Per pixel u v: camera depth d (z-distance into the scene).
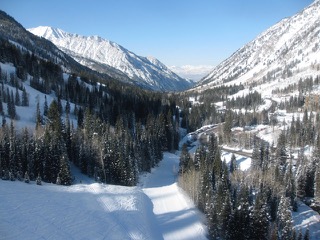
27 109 154.75
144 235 66.50
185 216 82.19
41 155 97.38
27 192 79.75
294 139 161.62
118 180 103.56
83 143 108.56
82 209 73.69
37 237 58.16
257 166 127.81
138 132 142.00
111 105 182.50
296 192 106.56
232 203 79.50
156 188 105.81
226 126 183.50
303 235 87.56
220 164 104.56
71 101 188.62
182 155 127.19
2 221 61.66
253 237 69.44
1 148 92.25
